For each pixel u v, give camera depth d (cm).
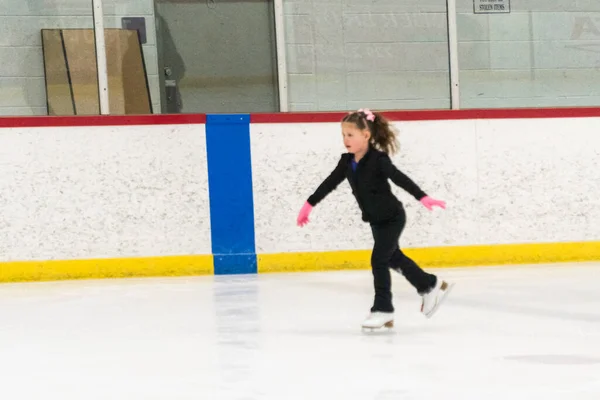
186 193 1382
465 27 1471
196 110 1441
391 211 851
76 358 771
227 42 1444
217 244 1389
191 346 813
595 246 1442
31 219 1352
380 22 1469
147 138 1373
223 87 1445
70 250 1359
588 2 1490
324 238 1404
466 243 1422
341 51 1466
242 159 1391
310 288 1201
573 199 1439
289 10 1453
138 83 1423
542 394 608
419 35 1470
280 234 1399
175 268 1379
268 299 1109
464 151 1423
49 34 1400
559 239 1438
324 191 877
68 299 1145
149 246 1374
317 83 1466
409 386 638
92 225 1363
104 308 1062
